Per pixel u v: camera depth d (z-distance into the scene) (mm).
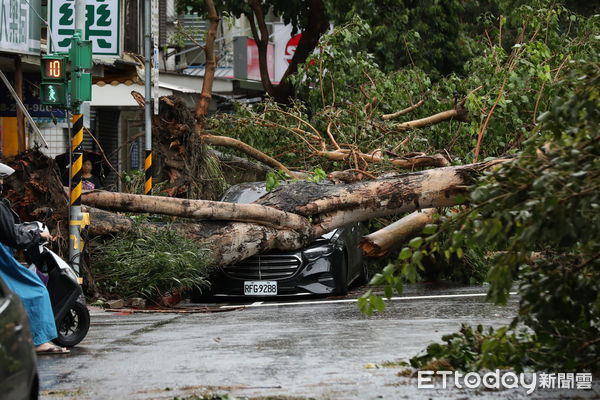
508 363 7566
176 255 15117
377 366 8352
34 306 9305
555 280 7148
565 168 6570
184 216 15766
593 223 6672
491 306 13656
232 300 16469
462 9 39375
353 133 20297
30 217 14766
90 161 20844
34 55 19750
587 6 35750
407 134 20312
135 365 8852
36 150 14875
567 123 7152
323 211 15984
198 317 13453
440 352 7836
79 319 10305
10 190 14633
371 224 18812
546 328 7379
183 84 38406
